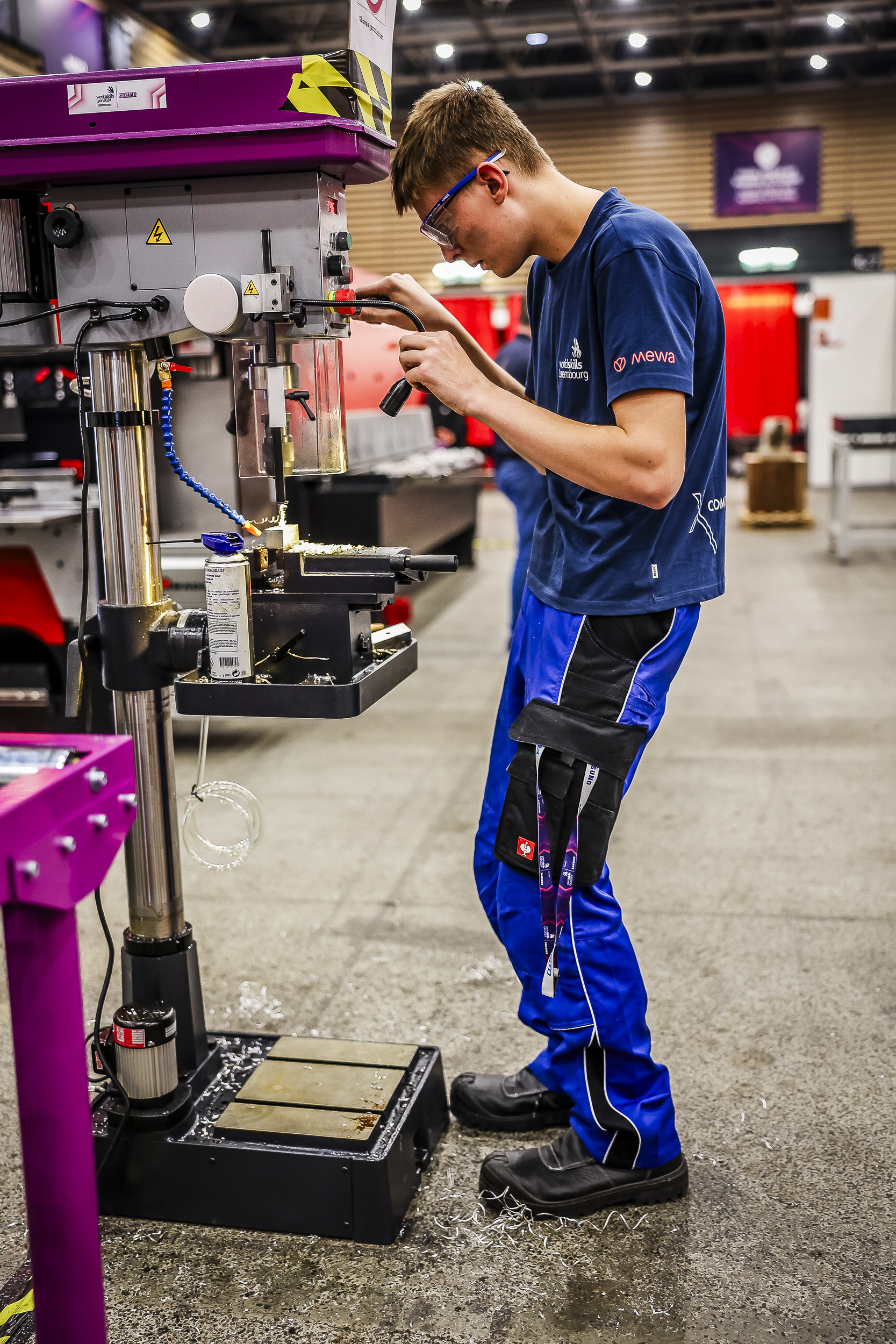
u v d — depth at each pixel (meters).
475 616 6.92
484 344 13.84
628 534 1.57
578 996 1.66
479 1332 1.50
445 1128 1.96
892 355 13.55
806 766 3.96
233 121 1.47
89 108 1.50
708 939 2.66
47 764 1.09
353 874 3.12
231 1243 1.68
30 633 3.93
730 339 14.11
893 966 2.51
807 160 14.40
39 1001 1.04
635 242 1.47
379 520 5.33
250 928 2.78
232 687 1.54
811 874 3.03
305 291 1.54
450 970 2.54
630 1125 1.70
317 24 11.87
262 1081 1.84
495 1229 1.70
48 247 1.65
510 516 12.56
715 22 12.04
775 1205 1.75
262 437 1.76
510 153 1.54
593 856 1.60
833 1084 2.07
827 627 6.21
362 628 1.62
